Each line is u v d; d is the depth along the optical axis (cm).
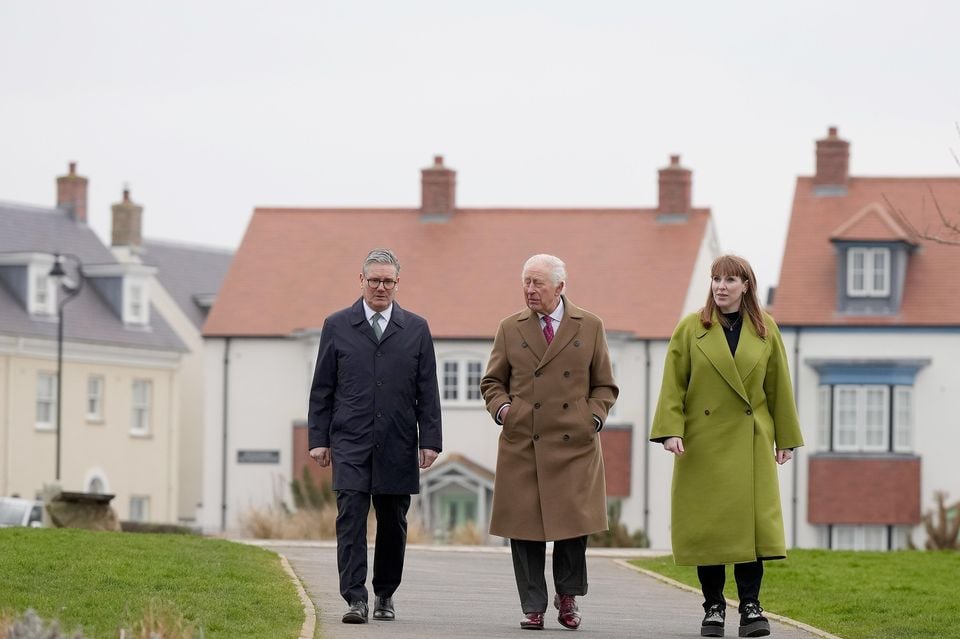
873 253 9519
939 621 2897
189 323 13975
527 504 2666
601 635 2578
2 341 11294
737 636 2619
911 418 9450
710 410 2606
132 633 2097
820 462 9456
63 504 5103
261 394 10406
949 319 9406
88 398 12062
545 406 2680
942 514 7050
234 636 2272
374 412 2659
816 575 3838
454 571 3866
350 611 2592
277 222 11100
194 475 13862
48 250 12550
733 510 2572
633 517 9944
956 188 10050
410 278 10581
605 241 10675
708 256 11094
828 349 9538
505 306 10325
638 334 10025
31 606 2422
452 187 10975
